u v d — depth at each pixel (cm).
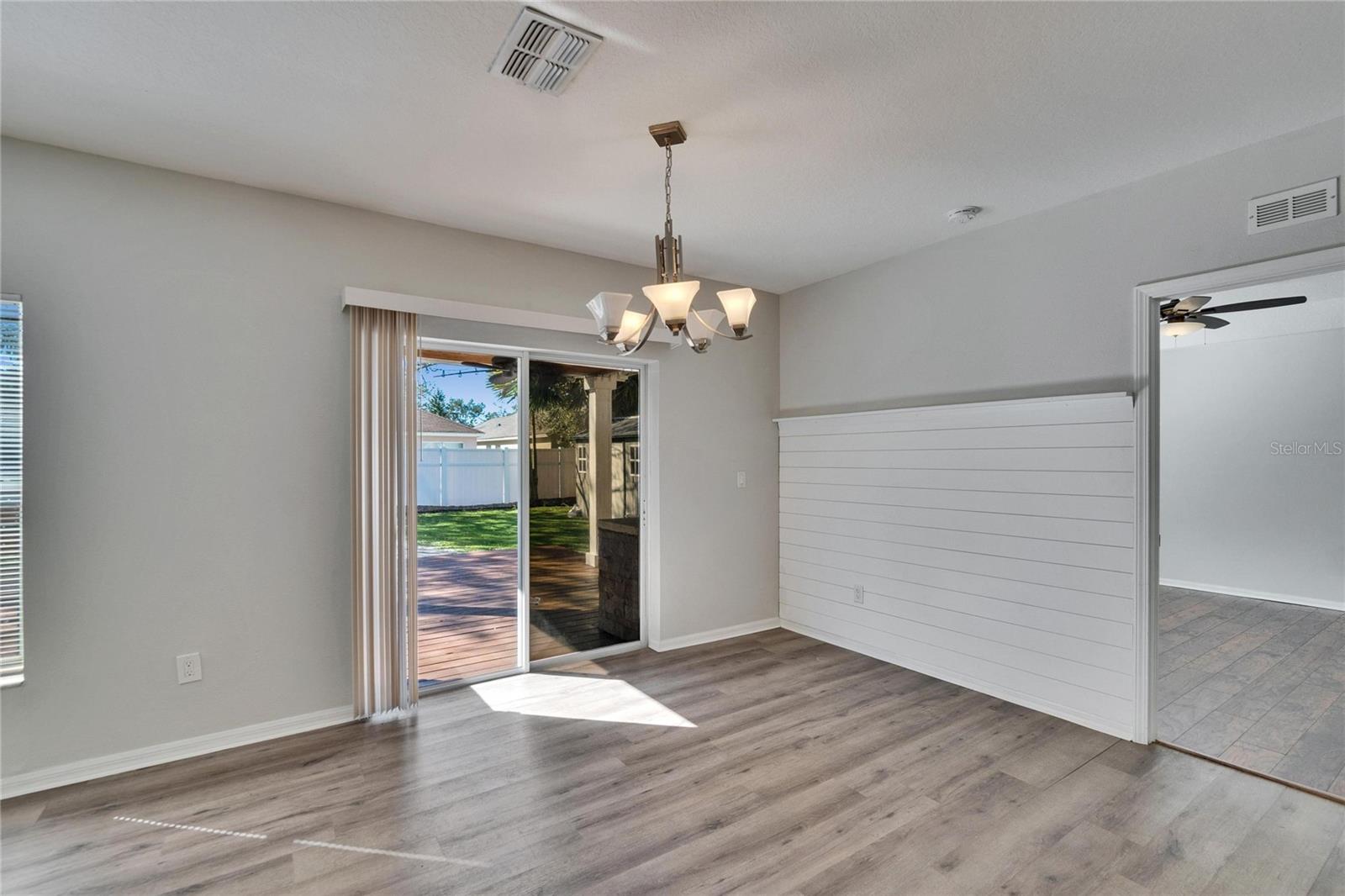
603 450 424
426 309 327
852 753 279
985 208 323
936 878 197
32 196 252
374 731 303
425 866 204
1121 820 227
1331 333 550
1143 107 230
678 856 208
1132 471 288
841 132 248
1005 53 199
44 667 251
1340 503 545
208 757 277
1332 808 235
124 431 267
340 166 274
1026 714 318
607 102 225
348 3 173
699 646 440
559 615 404
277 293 300
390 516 320
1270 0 175
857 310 429
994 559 343
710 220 339
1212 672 387
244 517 291
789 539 482
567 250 388
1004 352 343
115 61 199
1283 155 250
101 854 210
